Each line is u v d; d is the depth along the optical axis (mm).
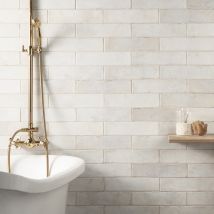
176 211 2850
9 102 2852
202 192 2846
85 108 2852
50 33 2848
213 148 2846
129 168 2852
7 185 2107
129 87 2846
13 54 2848
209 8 2840
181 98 2844
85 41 2846
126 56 2846
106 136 2852
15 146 2828
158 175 2852
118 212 2855
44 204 2330
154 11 2842
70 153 2857
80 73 2850
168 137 2781
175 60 2842
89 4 2846
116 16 2844
